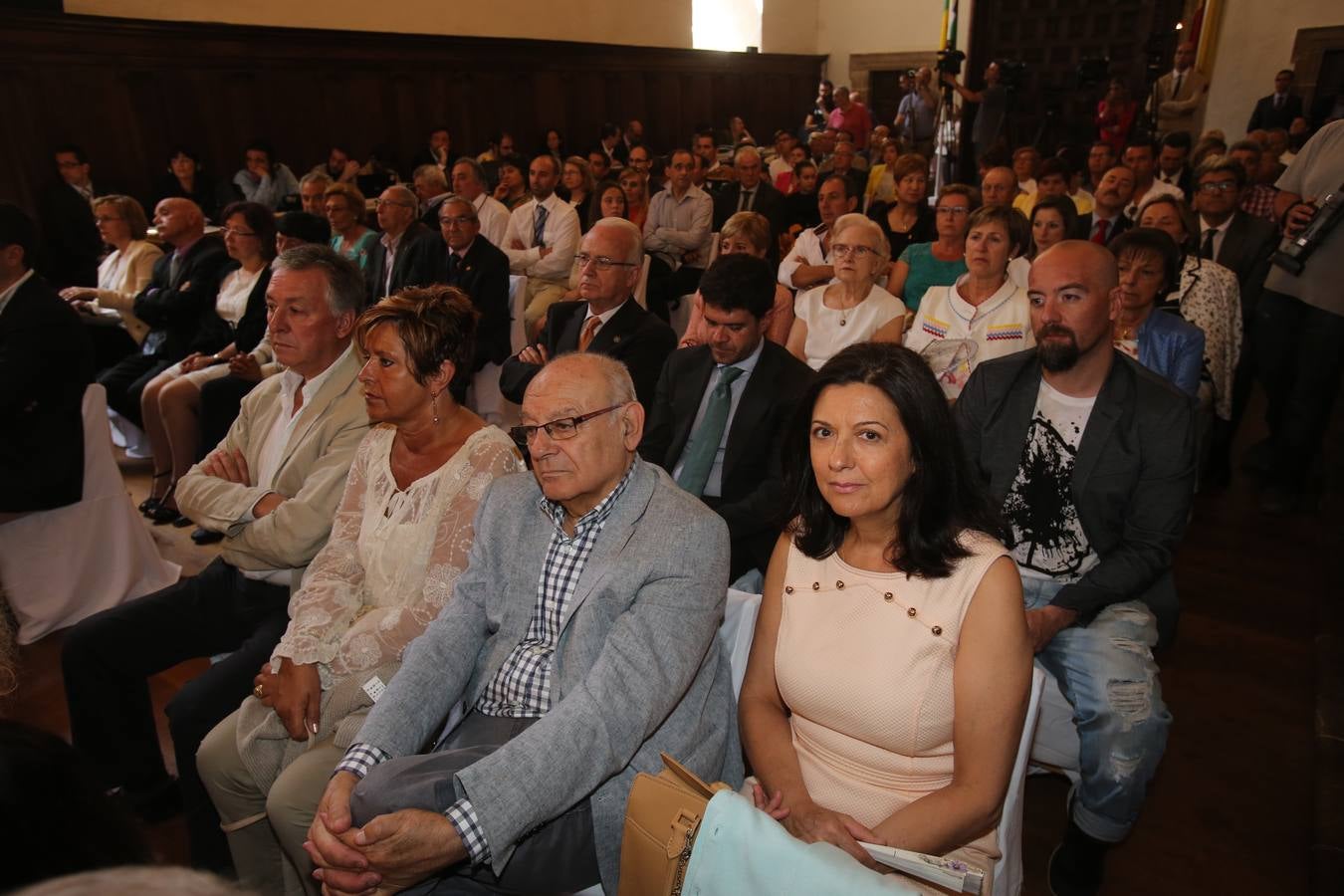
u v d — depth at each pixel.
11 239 2.64
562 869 1.37
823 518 1.45
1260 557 3.24
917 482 1.32
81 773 0.76
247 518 2.01
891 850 1.14
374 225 7.48
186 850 2.02
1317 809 1.97
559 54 11.45
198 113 8.70
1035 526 1.99
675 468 2.46
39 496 2.79
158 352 4.33
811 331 3.24
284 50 9.14
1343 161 3.22
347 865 1.24
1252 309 3.95
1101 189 4.59
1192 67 9.30
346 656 1.64
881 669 1.32
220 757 1.67
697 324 3.15
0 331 2.67
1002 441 2.01
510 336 4.38
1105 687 1.73
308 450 2.04
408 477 1.83
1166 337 2.65
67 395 2.81
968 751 1.27
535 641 1.52
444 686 1.49
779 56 13.91
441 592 1.68
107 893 0.47
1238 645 2.71
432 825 1.19
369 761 1.36
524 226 5.93
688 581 1.42
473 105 10.79
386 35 9.78
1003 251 2.78
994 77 8.36
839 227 3.13
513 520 1.58
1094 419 1.90
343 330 2.10
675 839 1.05
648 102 12.63
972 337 2.84
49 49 7.65
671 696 1.36
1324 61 8.98
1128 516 1.90
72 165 7.43
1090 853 1.79
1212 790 2.12
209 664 2.76
